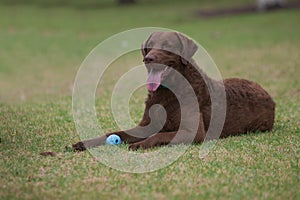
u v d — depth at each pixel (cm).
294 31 3719
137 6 5534
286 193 844
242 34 3750
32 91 2377
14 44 4038
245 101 1245
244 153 1061
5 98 2175
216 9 5150
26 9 5525
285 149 1098
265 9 4816
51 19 4969
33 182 896
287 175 927
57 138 1202
